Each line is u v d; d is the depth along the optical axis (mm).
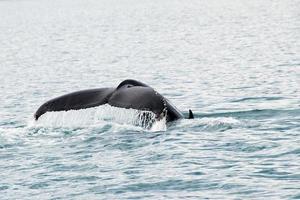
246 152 58406
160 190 49125
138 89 65375
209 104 90125
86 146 62031
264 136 63844
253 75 123250
